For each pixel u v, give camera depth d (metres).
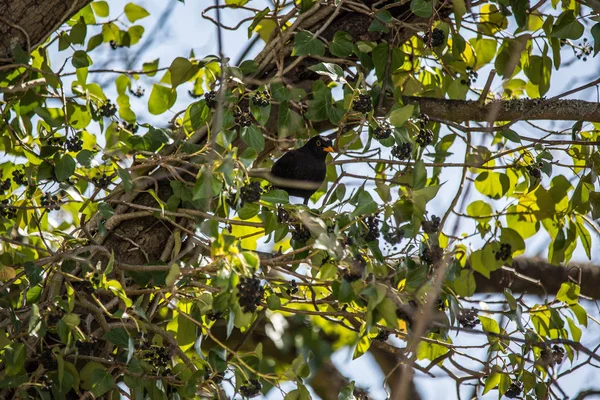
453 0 7.22
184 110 8.30
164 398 6.32
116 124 8.37
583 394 6.49
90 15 9.04
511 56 7.95
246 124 6.50
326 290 7.73
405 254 6.45
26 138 8.39
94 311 6.14
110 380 6.08
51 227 8.61
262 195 6.18
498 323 7.38
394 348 7.05
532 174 7.42
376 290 5.77
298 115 7.30
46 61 7.95
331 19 7.09
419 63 8.87
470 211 8.09
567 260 8.03
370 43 7.32
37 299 6.77
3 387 6.08
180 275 6.04
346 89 7.08
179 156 6.48
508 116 7.88
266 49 7.42
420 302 5.98
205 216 6.28
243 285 5.42
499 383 7.03
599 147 7.68
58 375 6.14
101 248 6.32
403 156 6.65
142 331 6.17
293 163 8.25
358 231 6.10
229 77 6.54
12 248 7.68
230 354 6.83
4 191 7.66
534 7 7.82
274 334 10.16
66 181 7.23
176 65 7.37
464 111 7.87
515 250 7.57
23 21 7.21
